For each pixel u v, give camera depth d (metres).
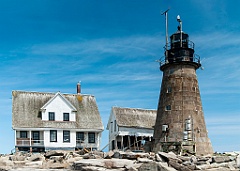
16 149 43.84
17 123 44.69
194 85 40.19
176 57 40.47
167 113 39.03
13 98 47.72
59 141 46.00
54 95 48.25
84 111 49.31
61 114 47.28
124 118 52.41
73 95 51.00
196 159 23.70
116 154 25.28
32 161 26.56
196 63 40.84
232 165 23.50
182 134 37.16
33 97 48.50
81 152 31.28
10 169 23.50
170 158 22.03
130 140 52.06
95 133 48.12
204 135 38.22
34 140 45.16
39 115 46.59
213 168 22.03
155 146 38.69
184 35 41.00
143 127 52.12
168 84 40.34
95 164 21.59
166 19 42.34
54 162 26.11
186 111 38.31
